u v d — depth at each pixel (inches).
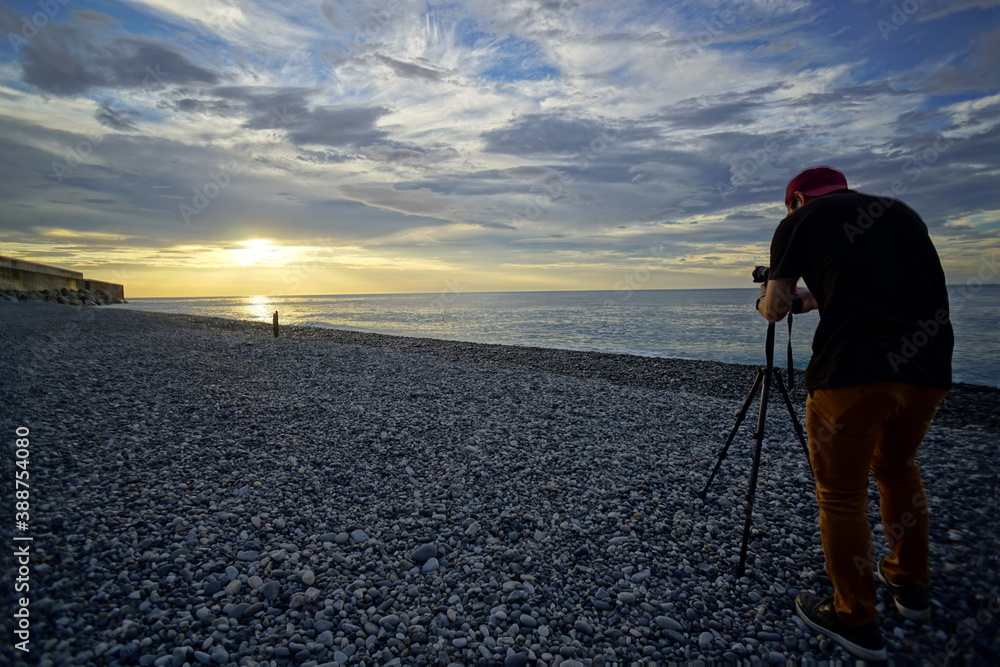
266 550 137.4
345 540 144.9
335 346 635.5
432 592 122.3
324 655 99.4
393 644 103.1
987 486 185.5
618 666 98.4
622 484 188.5
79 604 108.7
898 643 100.7
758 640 105.1
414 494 178.1
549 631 108.6
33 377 341.1
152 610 109.9
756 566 132.6
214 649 98.9
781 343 894.4
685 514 163.6
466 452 222.4
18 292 1254.3
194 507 159.9
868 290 90.8
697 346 837.8
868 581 96.8
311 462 205.6
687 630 108.7
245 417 268.2
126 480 177.3
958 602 112.3
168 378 364.8
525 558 137.5
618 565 134.2
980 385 459.5
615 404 327.3
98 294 2128.4
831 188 106.7
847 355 91.5
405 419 275.3
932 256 92.8
